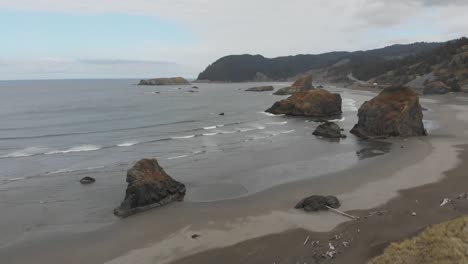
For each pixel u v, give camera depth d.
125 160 37.28
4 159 37.91
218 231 20.31
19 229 21.44
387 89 48.78
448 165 31.17
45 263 17.69
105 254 18.33
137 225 21.50
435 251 15.83
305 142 44.84
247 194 26.55
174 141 47.22
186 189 27.89
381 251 17.00
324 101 70.19
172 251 18.30
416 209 21.84
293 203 24.25
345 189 26.50
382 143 42.25
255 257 17.31
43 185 29.19
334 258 16.69
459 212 20.92
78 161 37.09
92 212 23.80
